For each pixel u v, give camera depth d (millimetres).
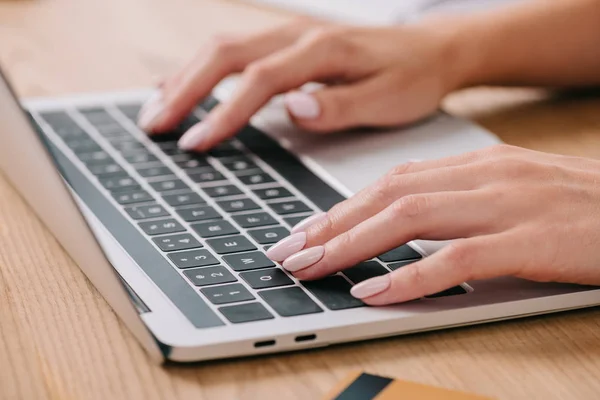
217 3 1132
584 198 491
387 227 472
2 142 507
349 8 1066
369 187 510
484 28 828
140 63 921
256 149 680
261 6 1123
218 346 405
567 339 450
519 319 468
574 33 844
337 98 707
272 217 554
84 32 1015
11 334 438
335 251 468
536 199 484
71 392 391
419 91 751
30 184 508
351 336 428
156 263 478
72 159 647
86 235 416
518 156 524
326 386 399
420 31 806
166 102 725
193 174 626
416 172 513
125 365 412
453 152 674
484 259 456
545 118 790
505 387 405
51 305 466
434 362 423
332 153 669
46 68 896
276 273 475
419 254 505
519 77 843
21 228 561
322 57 740
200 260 485
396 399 385
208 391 393
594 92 873
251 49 787
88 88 846
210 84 753
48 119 732
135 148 679
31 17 1076
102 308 464
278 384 399
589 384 410
